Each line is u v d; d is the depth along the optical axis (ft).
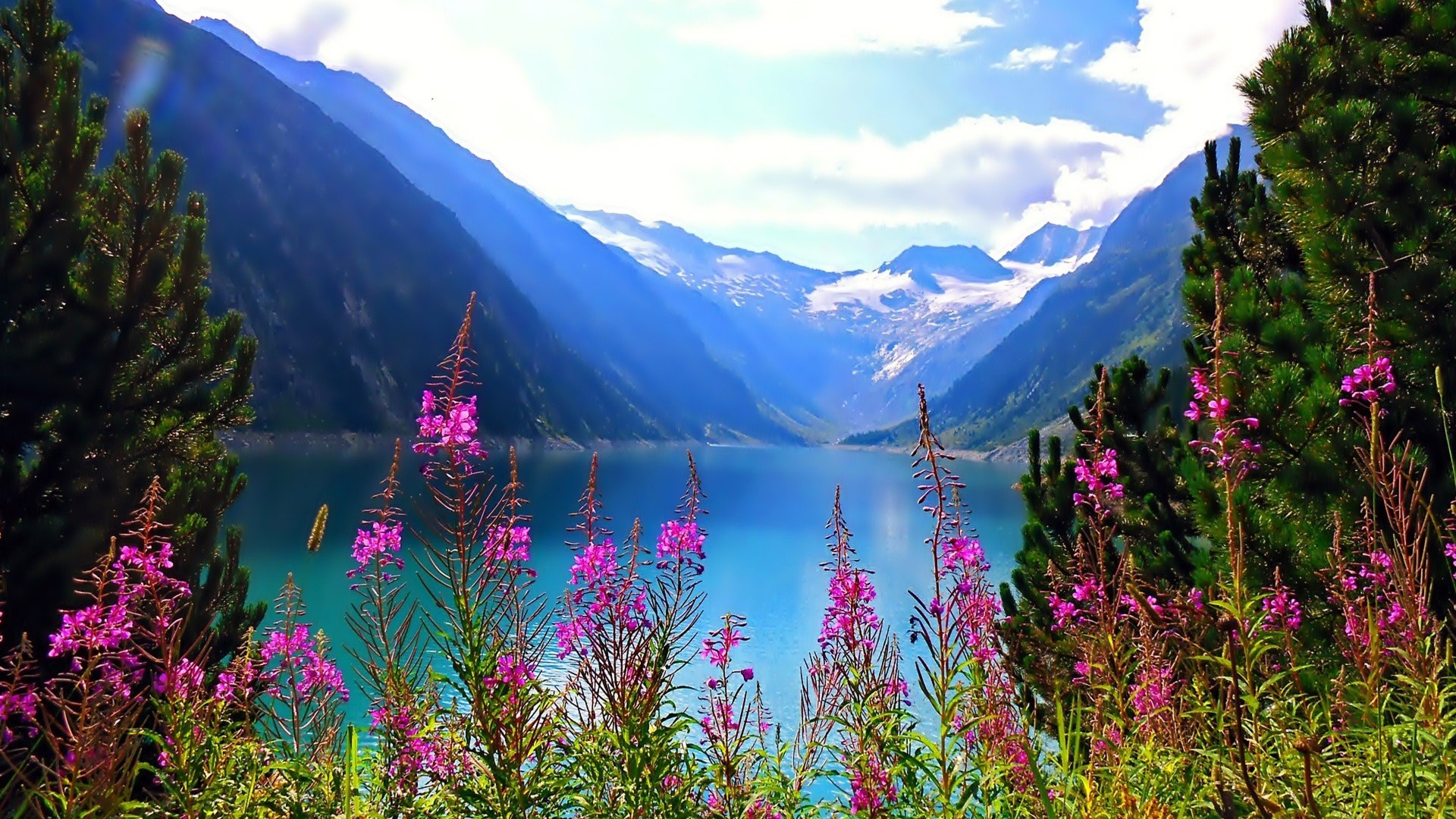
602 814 13.42
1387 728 11.10
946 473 13.57
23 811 13.46
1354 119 25.57
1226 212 35.76
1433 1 26.50
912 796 13.20
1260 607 14.25
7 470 30.14
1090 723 14.01
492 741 12.72
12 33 32.71
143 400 34.22
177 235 35.91
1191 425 32.12
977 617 14.16
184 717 14.16
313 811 13.99
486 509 12.88
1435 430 21.18
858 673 15.42
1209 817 11.43
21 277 31.83
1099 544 13.65
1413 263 23.63
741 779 15.94
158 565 15.56
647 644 14.60
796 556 360.28
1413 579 12.12
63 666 27.55
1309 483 22.04
